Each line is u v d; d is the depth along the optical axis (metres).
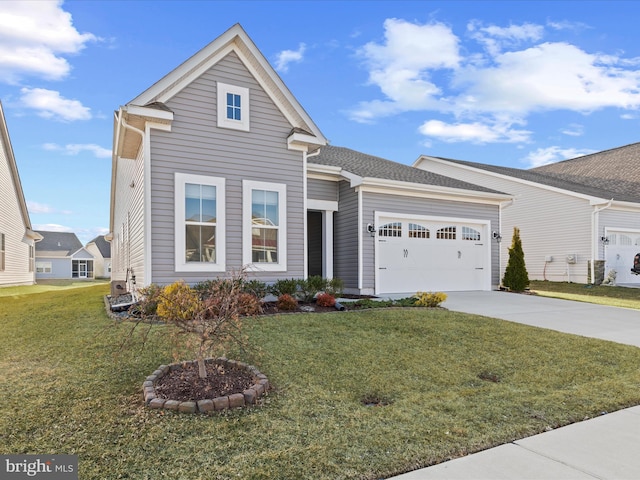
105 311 7.95
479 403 3.79
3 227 18.47
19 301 11.05
